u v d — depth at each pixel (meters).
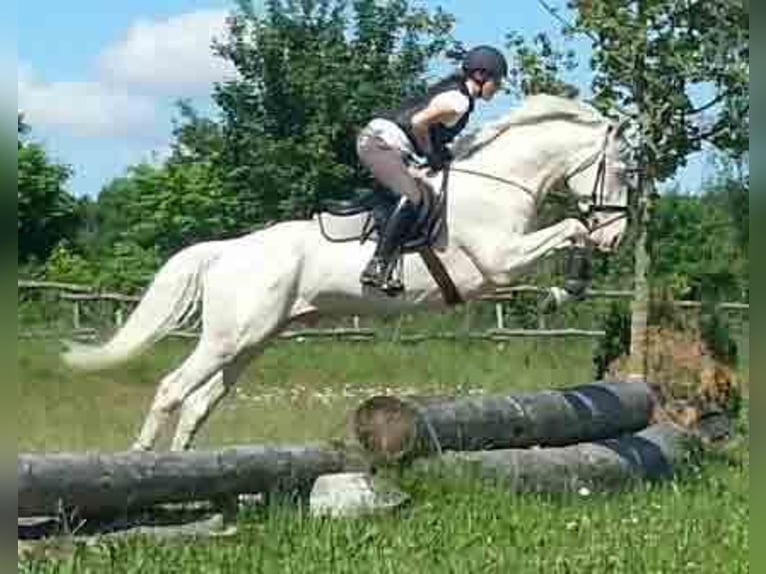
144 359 20.17
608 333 14.44
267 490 8.77
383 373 22.02
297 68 39.22
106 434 14.27
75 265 33.47
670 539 7.84
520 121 10.81
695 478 10.79
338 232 10.67
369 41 40.09
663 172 14.59
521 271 10.61
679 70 13.94
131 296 23.78
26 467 7.57
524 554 7.41
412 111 10.55
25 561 7.04
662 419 12.77
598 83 14.58
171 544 7.71
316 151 38.94
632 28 14.09
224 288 10.68
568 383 20.42
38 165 35.31
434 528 8.05
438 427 9.46
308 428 14.60
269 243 10.76
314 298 10.74
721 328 14.09
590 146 10.72
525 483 9.59
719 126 14.22
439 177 10.64
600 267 11.88
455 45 14.79
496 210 10.60
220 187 41.97
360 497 8.66
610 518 8.65
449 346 24.34
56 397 17.44
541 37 15.03
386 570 6.99
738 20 13.91
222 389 10.84
